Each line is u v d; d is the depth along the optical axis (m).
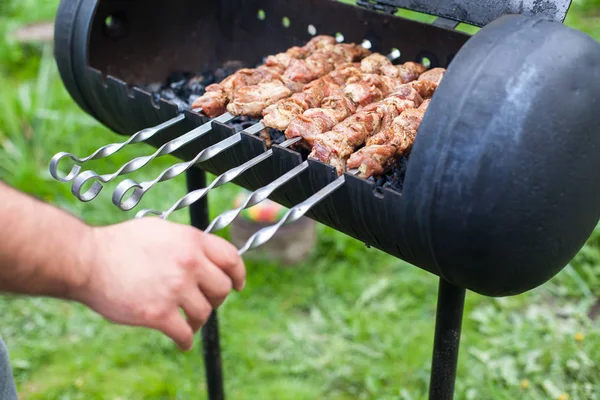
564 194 1.07
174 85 1.97
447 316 1.40
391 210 1.14
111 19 1.86
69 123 3.92
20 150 3.65
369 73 1.68
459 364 2.52
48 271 0.83
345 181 1.19
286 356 2.62
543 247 1.10
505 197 1.03
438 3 1.59
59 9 1.72
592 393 2.39
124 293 0.83
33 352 2.66
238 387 2.50
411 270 3.04
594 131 1.08
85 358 2.63
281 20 2.03
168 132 1.57
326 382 2.51
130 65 1.96
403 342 2.62
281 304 2.89
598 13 5.22
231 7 2.10
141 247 0.84
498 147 1.03
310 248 3.11
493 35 1.11
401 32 1.78
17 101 4.05
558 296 2.89
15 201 0.83
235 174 1.21
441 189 1.06
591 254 3.05
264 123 1.45
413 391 2.45
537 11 1.41
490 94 1.04
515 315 2.76
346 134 1.37
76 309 2.89
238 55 2.16
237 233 3.03
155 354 2.66
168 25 2.01
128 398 2.47
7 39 4.91
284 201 1.41
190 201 1.14
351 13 1.86
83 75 1.70
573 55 1.07
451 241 1.09
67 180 1.19
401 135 1.37
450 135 1.06
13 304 2.90
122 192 1.08
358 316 2.76
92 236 0.87
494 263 1.09
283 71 1.76
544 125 1.03
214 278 0.85
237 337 2.69
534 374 2.47
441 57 1.73
